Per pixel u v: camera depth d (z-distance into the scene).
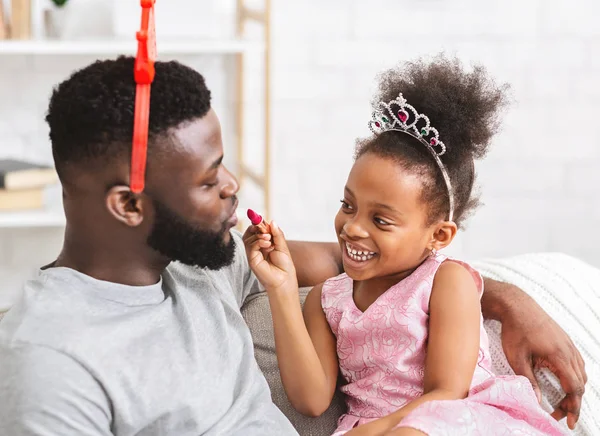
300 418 1.30
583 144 2.98
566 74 2.93
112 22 2.40
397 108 1.27
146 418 1.01
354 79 2.82
